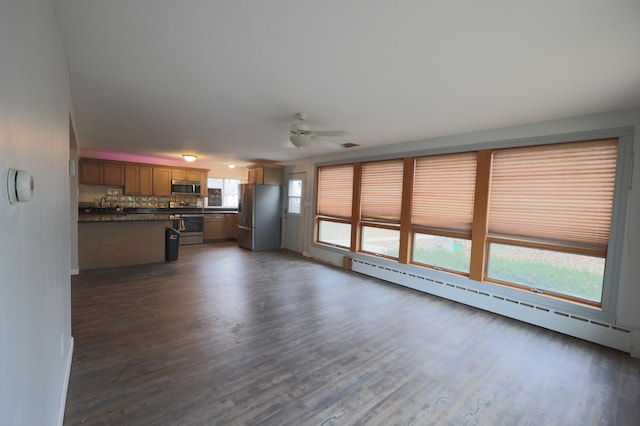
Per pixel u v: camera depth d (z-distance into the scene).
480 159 3.99
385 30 1.76
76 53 2.12
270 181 7.80
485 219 3.96
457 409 2.10
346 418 1.97
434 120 3.55
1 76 0.68
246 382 2.30
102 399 2.04
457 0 1.47
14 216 0.79
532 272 3.66
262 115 3.55
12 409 0.78
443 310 3.91
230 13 1.64
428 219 4.62
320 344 2.92
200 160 8.27
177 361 2.54
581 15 1.55
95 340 2.84
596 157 3.15
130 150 6.55
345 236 6.16
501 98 2.79
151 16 1.68
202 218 8.48
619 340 2.97
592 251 3.17
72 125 3.16
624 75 2.23
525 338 3.19
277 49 2.03
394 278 5.03
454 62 2.13
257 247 7.62
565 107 2.96
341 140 4.79
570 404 2.18
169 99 3.07
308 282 4.97
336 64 2.22
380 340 3.05
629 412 2.11
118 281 4.66
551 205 3.45
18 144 0.83
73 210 4.93
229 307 3.77
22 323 0.88
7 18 0.73
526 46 1.88
